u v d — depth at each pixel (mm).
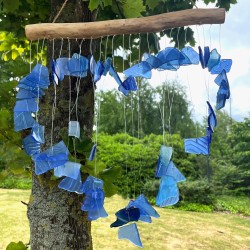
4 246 5047
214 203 9852
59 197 1523
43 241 1516
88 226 1588
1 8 2230
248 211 9633
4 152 1538
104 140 10094
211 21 1027
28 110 1069
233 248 6004
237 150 14352
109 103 12977
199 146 1052
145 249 5363
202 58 1058
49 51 1662
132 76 1101
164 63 1073
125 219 1058
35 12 2350
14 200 8195
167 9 2568
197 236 6418
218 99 1080
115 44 2457
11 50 2951
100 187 1060
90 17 1725
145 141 9156
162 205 1045
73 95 1601
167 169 1043
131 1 1812
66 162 1024
